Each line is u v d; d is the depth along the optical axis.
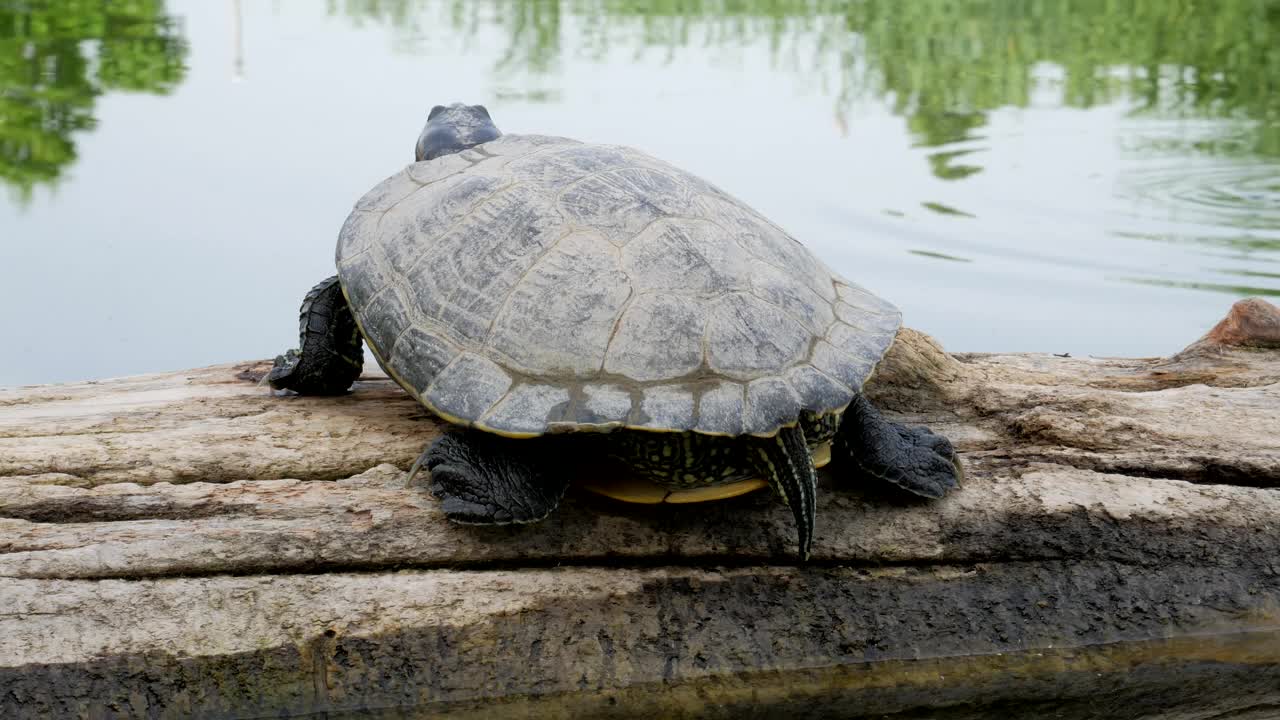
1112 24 3.66
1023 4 3.96
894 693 1.14
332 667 1.11
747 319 1.11
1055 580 1.16
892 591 1.15
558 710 1.12
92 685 1.09
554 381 1.10
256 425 1.19
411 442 1.18
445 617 1.12
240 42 3.03
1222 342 1.31
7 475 1.15
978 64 3.14
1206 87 3.01
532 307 1.12
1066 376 1.29
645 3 3.94
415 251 1.17
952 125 2.59
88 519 1.13
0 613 1.09
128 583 1.11
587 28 3.43
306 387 1.23
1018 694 1.14
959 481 1.17
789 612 1.14
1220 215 2.00
